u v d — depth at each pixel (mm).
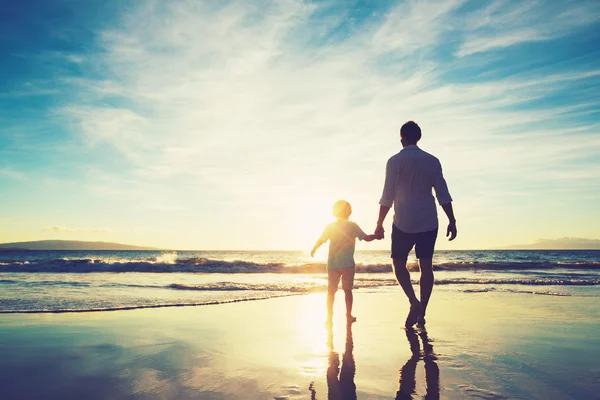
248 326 3990
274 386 2111
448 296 6859
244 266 18516
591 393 1972
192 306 5551
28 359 2705
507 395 1943
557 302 5965
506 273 17266
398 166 4039
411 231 3971
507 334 3561
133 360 2676
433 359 2678
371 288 8508
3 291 7461
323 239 4844
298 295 7004
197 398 1926
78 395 1991
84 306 5414
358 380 2209
